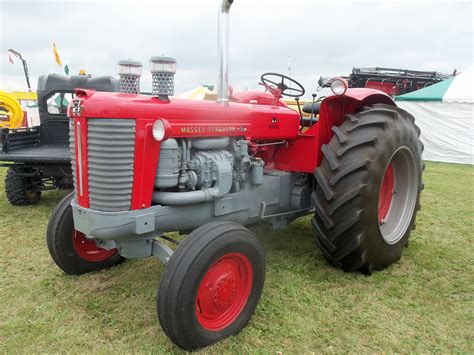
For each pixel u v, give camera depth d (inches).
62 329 91.6
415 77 559.2
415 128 137.9
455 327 96.1
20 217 183.2
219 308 88.6
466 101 420.8
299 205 133.0
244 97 152.7
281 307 103.0
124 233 87.6
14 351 84.2
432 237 160.2
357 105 136.1
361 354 85.7
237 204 111.5
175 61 98.7
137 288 112.0
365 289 113.9
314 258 134.7
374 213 114.1
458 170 362.9
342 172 111.7
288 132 126.7
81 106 84.3
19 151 203.6
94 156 84.4
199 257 80.9
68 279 117.5
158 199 92.9
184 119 93.9
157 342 87.7
